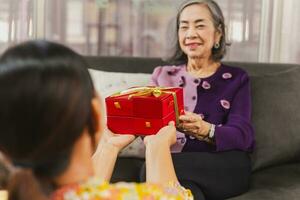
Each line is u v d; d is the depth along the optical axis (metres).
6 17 2.62
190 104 1.96
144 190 0.71
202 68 2.04
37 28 2.66
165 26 2.67
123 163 2.01
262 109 2.03
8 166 0.66
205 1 2.03
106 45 2.71
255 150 1.97
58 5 2.69
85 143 0.68
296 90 2.06
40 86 0.61
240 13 2.61
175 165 1.72
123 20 2.69
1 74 0.62
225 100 1.94
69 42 2.72
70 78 0.63
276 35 2.58
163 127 1.33
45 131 0.62
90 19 2.70
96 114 0.69
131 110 1.47
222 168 1.73
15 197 0.63
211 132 1.78
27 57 0.63
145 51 2.71
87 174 0.69
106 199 0.67
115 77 2.15
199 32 1.99
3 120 0.61
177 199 0.75
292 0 2.51
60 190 0.66
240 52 2.64
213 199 1.72
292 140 1.98
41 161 0.64
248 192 1.71
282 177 1.86
